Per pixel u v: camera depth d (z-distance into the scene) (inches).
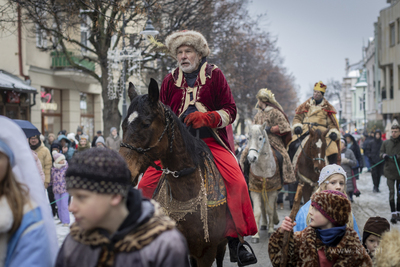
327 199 112.7
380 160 510.3
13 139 79.1
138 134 127.8
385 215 375.6
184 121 157.1
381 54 1238.3
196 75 167.5
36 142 318.7
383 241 112.9
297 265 114.9
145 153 130.3
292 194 406.6
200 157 151.3
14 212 74.9
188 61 164.1
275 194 301.1
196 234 143.4
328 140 360.8
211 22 673.6
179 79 167.8
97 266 69.4
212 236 146.0
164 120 134.3
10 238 76.0
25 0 410.0
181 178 140.6
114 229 70.9
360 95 2437.3
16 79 649.6
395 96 1162.6
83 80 853.2
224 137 171.0
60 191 320.8
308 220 150.6
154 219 70.9
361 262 112.3
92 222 68.1
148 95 131.8
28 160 80.6
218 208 147.7
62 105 834.8
